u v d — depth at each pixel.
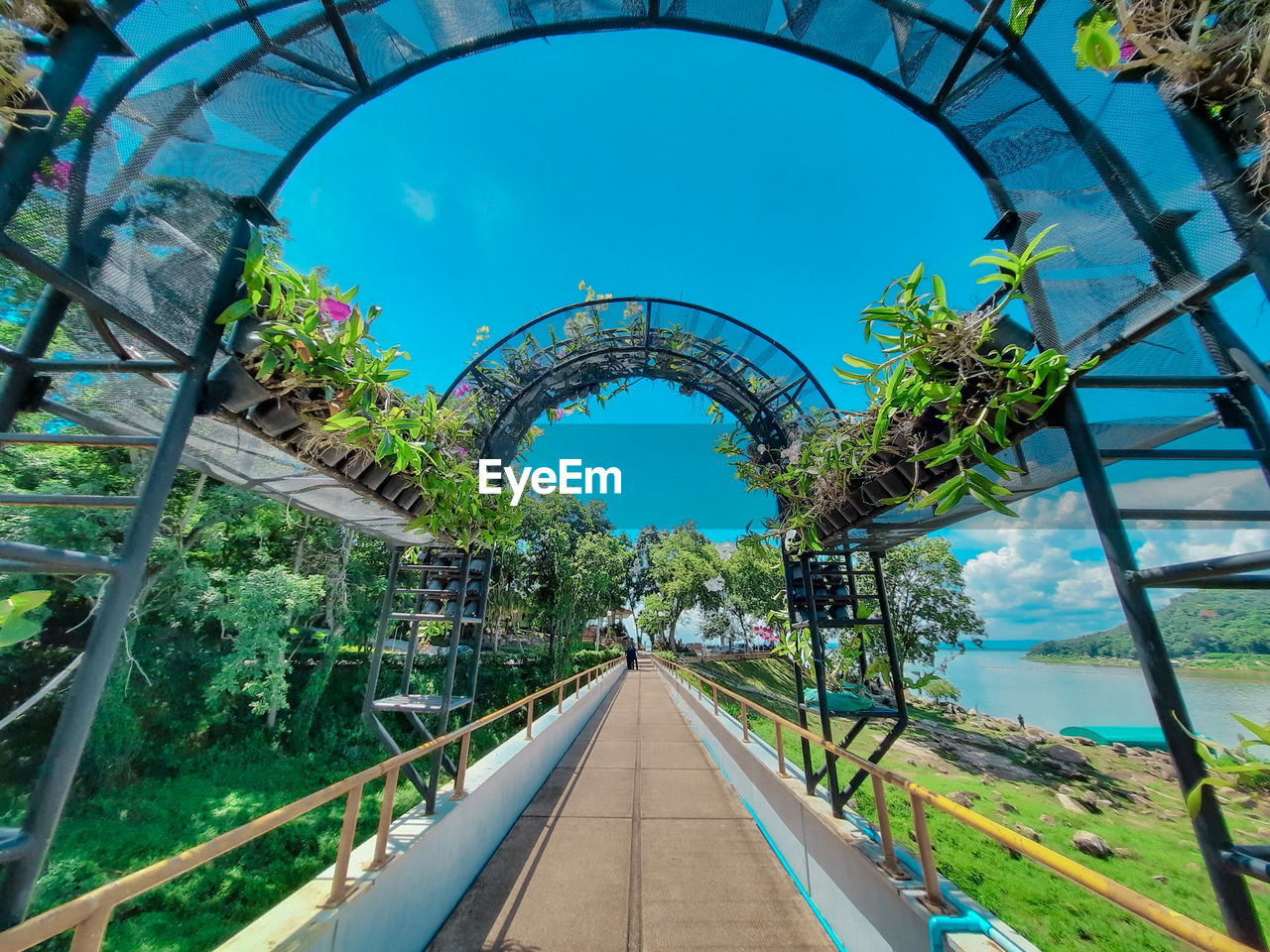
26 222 0.97
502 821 3.48
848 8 1.53
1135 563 1.12
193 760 8.82
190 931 5.62
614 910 2.57
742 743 4.36
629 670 22.22
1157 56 0.86
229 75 1.27
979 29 1.33
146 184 1.17
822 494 2.47
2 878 0.86
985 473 2.07
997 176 1.43
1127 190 1.08
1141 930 4.17
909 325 1.46
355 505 2.61
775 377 3.54
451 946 2.31
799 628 3.16
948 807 1.62
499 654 17.92
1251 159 0.87
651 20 1.64
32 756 7.34
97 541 7.31
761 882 2.84
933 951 1.60
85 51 1.02
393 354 1.68
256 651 9.77
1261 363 1.14
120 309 1.13
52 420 2.55
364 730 11.20
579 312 3.71
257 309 1.39
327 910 1.74
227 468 2.18
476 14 1.57
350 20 1.43
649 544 38.69
